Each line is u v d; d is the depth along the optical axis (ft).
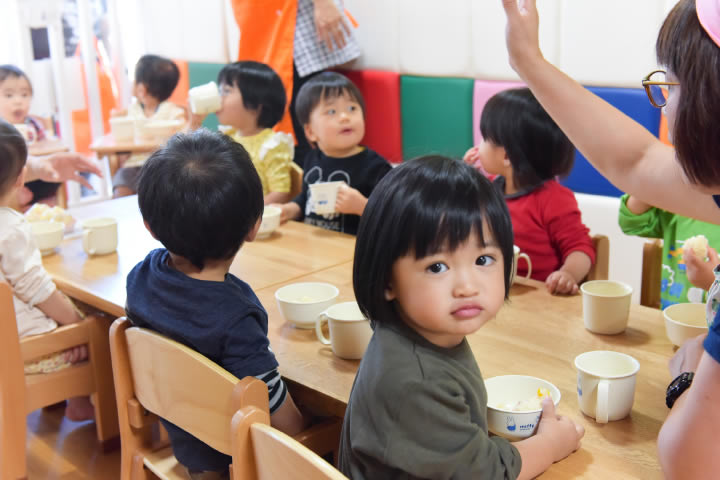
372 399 3.16
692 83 2.28
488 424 3.51
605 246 6.03
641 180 3.58
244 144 8.82
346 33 11.31
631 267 9.13
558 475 3.26
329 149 8.08
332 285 5.16
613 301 4.44
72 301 6.55
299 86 11.62
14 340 5.38
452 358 3.28
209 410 3.81
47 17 13.47
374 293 3.26
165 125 12.37
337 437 4.37
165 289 4.15
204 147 4.18
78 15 13.84
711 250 4.53
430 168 3.18
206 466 4.30
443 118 10.84
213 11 13.93
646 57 8.57
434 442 3.08
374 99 11.64
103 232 6.35
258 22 11.41
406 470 3.09
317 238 6.79
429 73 10.89
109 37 14.48
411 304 3.16
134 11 15.24
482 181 3.20
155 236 4.20
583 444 3.48
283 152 8.62
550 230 6.21
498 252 3.21
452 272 3.12
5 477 5.44
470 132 10.59
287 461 3.07
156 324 4.14
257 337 4.08
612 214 9.13
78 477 6.44
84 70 14.15
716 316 2.56
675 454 2.62
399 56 11.21
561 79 3.74
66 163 8.36
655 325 4.64
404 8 10.87
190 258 4.18
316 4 10.97
